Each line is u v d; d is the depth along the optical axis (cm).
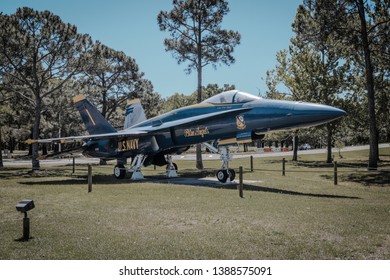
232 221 851
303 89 3450
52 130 6106
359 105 3453
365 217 889
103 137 2056
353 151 5584
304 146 9569
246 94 1689
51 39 2644
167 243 674
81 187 1558
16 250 640
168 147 1989
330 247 642
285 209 999
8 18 2573
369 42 2523
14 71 2970
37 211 992
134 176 2056
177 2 3055
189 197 1233
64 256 607
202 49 3162
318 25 2528
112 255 611
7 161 5038
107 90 4341
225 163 1758
